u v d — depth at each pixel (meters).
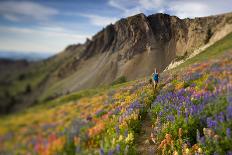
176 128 10.91
